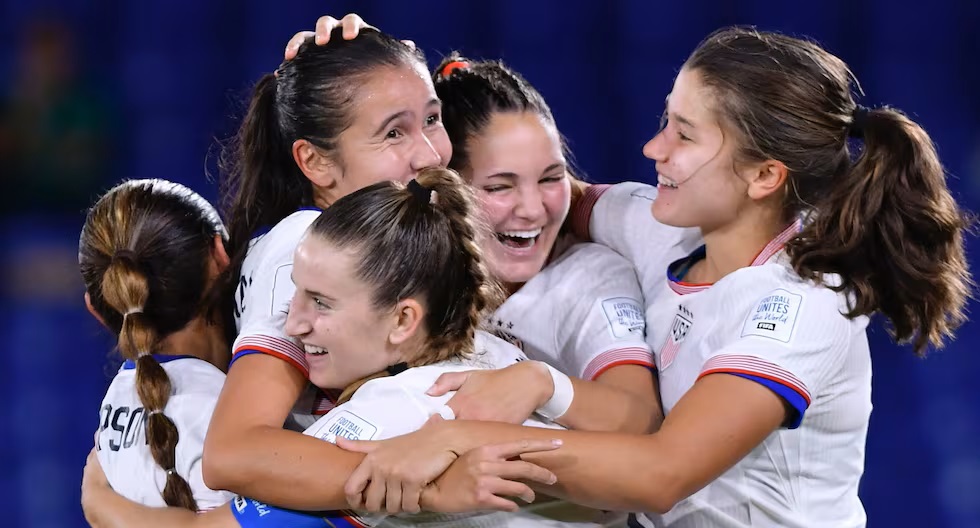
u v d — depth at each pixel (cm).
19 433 1658
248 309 671
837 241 634
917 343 665
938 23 2152
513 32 2114
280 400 626
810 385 613
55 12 2184
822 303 626
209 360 734
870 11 2145
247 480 588
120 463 689
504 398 600
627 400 655
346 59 708
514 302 762
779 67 646
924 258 641
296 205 751
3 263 1972
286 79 727
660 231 760
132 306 684
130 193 721
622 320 719
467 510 558
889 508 1650
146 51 2173
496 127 739
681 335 684
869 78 2128
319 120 707
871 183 636
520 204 742
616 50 2106
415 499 562
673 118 670
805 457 652
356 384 621
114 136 2139
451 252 614
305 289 601
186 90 2141
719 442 595
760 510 652
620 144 2038
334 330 599
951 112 2131
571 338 737
